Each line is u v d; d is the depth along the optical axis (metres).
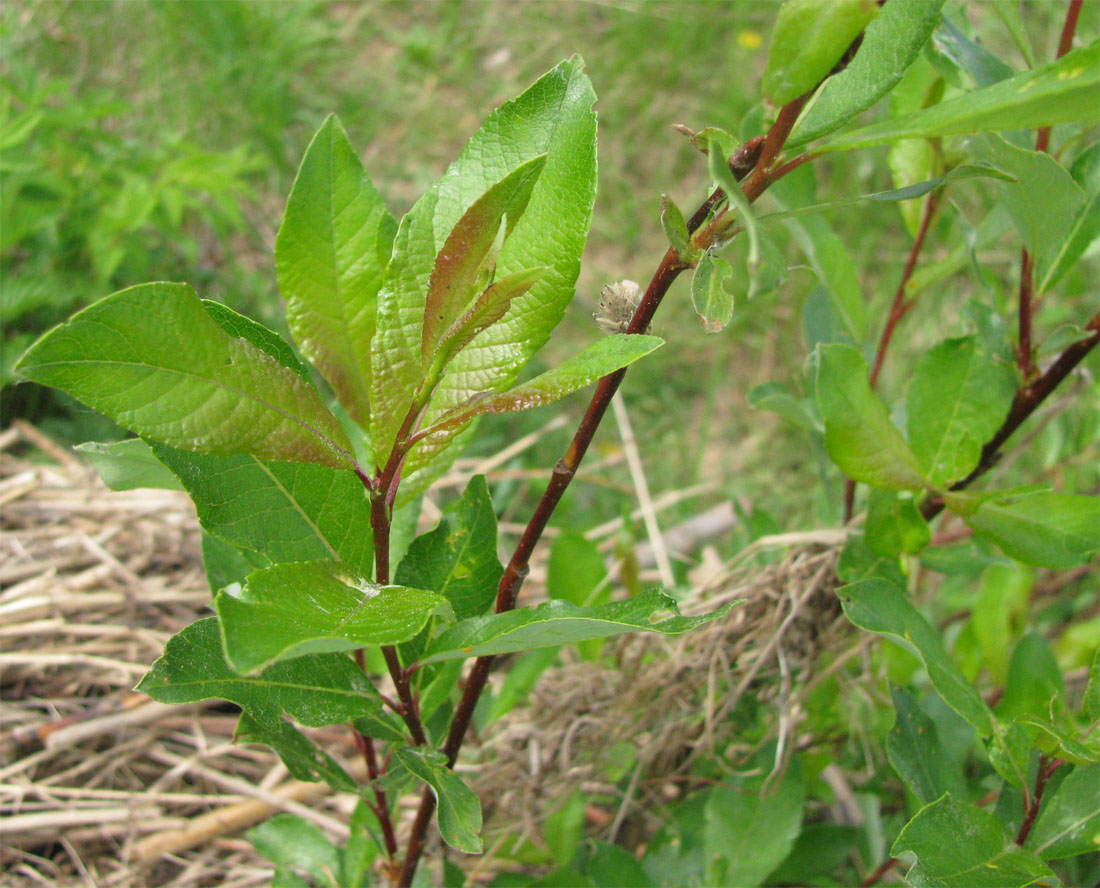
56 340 0.19
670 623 0.21
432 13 1.08
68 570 0.54
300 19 0.98
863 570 0.35
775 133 0.22
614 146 0.96
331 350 0.24
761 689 0.41
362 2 1.08
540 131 0.24
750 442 0.80
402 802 0.43
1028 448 0.64
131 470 0.28
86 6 0.93
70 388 0.20
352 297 0.24
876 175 0.86
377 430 0.23
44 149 0.71
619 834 0.44
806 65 0.21
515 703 0.41
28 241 0.70
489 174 0.24
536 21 1.07
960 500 0.32
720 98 0.98
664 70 1.01
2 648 0.49
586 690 0.41
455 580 0.28
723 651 0.40
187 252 0.72
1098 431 0.56
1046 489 0.30
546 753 0.40
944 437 0.34
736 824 0.38
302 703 0.25
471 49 1.03
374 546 0.24
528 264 0.23
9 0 0.93
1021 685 0.36
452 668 0.30
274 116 0.90
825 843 0.41
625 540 0.44
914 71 0.36
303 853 0.36
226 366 0.21
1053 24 0.81
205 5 0.94
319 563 0.22
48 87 0.67
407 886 0.32
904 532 0.34
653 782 0.42
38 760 0.46
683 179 0.94
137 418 0.20
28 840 0.44
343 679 0.26
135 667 0.49
